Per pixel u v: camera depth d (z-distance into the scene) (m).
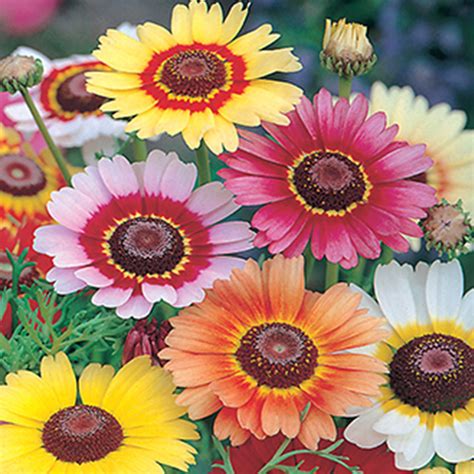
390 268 0.58
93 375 0.56
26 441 0.53
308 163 0.57
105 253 0.56
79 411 0.54
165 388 0.55
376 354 0.56
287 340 0.54
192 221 0.57
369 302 0.57
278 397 0.53
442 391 0.55
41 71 0.62
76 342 0.59
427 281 0.58
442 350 0.56
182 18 0.60
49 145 0.62
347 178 0.56
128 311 0.55
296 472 0.54
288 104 0.57
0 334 0.56
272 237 0.56
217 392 0.53
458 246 0.58
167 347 0.56
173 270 0.56
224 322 0.55
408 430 0.54
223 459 0.54
